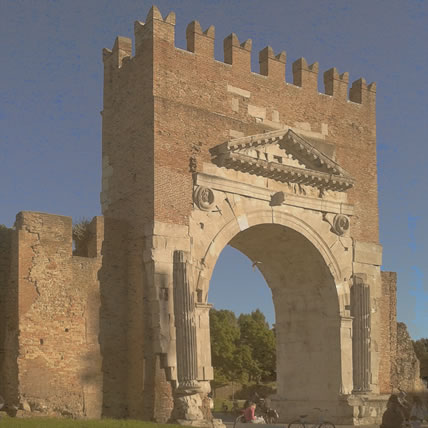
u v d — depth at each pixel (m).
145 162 38.16
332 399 43.03
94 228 37.72
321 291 44.50
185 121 39.19
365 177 46.78
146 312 36.41
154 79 38.59
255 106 42.41
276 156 41.97
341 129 46.31
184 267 36.44
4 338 35.22
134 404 36.12
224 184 39.56
